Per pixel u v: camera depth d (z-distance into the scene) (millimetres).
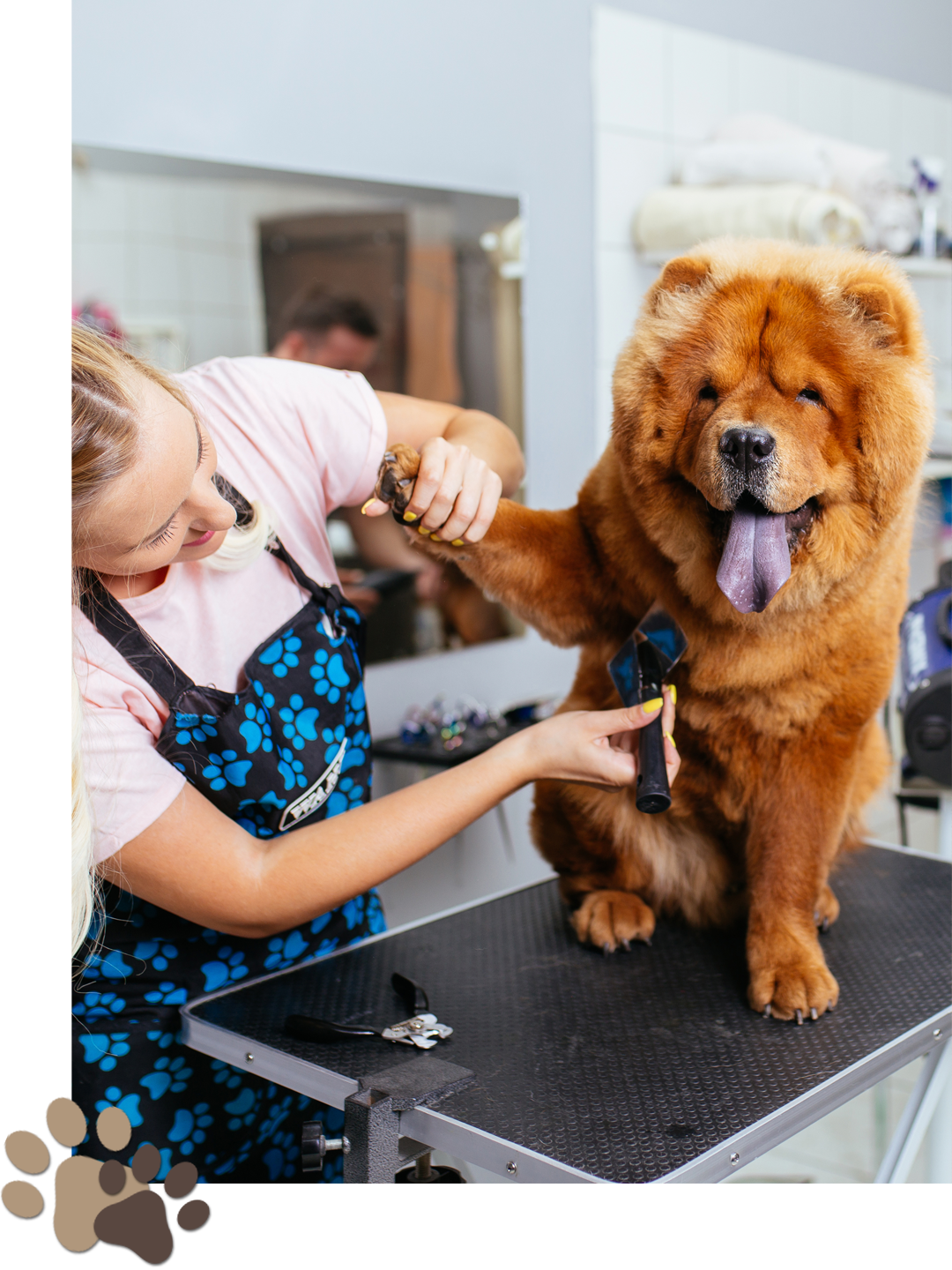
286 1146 1242
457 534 1080
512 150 2625
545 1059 1011
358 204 2332
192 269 2121
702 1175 849
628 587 1225
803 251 1153
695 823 1316
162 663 1076
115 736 976
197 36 2080
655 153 2932
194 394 1224
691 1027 1071
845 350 1055
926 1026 1060
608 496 1224
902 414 1061
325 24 2264
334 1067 988
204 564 1117
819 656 1146
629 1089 954
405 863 1018
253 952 1213
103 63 1970
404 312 2436
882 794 1474
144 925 1147
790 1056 1011
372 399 1275
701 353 1088
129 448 869
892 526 1104
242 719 1112
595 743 1049
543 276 2727
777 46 3297
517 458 1328
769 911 1162
